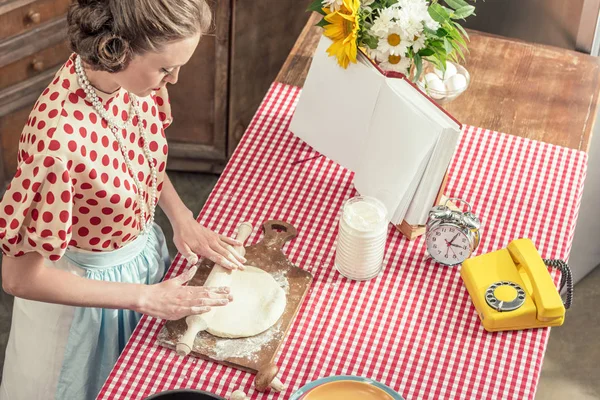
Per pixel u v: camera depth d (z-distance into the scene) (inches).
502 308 69.4
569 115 90.8
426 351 68.7
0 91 120.3
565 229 79.0
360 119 78.8
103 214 68.6
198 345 67.0
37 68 121.1
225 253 72.9
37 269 65.8
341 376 64.1
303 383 65.8
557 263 73.6
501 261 73.1
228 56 127.9
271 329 68.4
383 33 73.9
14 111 123.1
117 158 67.9
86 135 64.8
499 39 100.0
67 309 75.5
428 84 81.7
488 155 85.7
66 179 62.0
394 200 74.4
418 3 73.8
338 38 76.4
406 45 74.2
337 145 81.7
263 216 78.8
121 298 66.7
